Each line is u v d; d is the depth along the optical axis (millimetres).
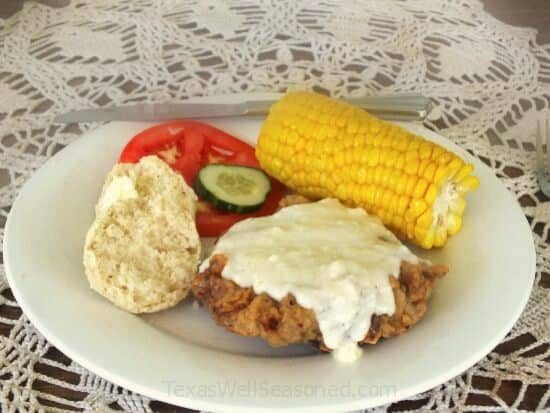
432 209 327
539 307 324
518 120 444
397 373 265
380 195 335
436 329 287
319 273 281
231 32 518
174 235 323
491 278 310
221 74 479
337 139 349
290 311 273
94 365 264
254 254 291
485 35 519
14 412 274
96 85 468
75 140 392
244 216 361
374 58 498
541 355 301
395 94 456
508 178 400
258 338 292
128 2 546
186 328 297
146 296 297
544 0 554
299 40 513
